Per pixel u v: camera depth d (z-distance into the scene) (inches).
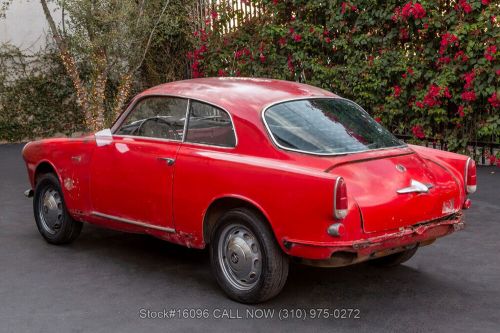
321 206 176.4
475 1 398.6
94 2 520.4
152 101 231.6
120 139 237.1
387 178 191.5
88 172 245.6
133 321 187.6
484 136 420.2
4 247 267.4
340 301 201.9
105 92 612.1
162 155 219.0
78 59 602.5
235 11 549.0
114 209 237.3
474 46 397.7
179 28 617.9
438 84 415.2
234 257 199.9
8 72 608.7
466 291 209.2
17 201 357.4
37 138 625.3
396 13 431.5
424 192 195.0
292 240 183.6
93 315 192.9
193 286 218.1
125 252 259.4
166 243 272.5
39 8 614.9
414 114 447.8
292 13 513.0
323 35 487.8
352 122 213.6
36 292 213.6
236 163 196.9
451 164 214.8
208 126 211.6
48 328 183.3
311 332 178.1
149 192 222.8
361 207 180.9
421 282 218.5
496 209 313.6
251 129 200.4
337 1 474.0
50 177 263.7
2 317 191.9
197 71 577.9
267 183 188.1
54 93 622.2
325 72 484.7
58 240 265.4
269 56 520.1
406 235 190.2
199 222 207.6
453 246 259.1
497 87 397.4
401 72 447.8
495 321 183.6
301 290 212.5
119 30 532.1
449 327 179.8
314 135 198.5
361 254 181.2
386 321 185.0
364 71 462.6
